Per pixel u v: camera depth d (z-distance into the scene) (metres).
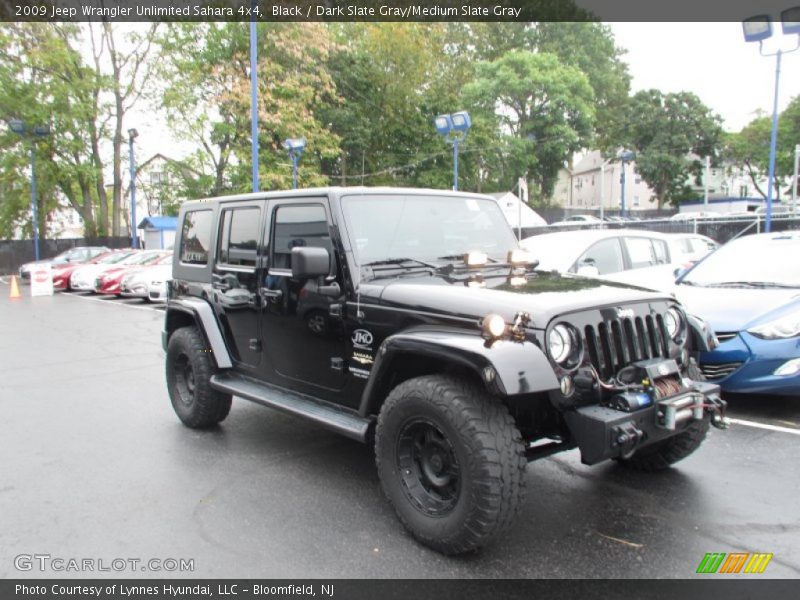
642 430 3.03
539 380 2.79
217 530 3.44
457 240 4.23
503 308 3.05
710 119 50.28
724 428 3.41
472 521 2.86
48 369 8.05
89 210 32.47
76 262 22.05
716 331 5.32
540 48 53.12
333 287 3.74
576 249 7.82
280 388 4.37
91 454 4.70
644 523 3.45
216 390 4.98
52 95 28.02
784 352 5.01
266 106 24.69
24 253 31.98
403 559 3.09
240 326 4.65
